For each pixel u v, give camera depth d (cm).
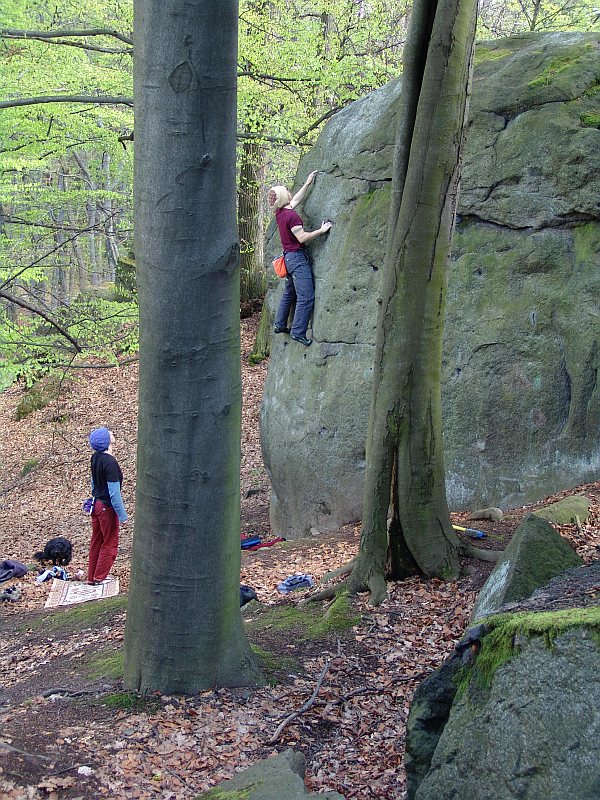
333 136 1056
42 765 394
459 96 586
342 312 987
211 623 486
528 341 857
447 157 594
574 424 836
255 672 506
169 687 488
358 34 1513
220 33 420
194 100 423
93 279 2881
